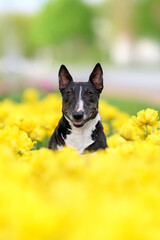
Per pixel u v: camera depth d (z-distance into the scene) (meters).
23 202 1.35
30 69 36.00
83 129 4.68
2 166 1.76
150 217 1.29
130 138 3.93
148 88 19.89
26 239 1.23
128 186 1.69
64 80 5.03
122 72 36.00
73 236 1.19
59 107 7.59
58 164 1.93
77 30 78.50
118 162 1.89
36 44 86.56
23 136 2.77
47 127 5.22
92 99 4.73
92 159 2.01
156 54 66.75
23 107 7.91
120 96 15.79
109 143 3.98
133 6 65.12
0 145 2.46
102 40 78.69
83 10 78.44
